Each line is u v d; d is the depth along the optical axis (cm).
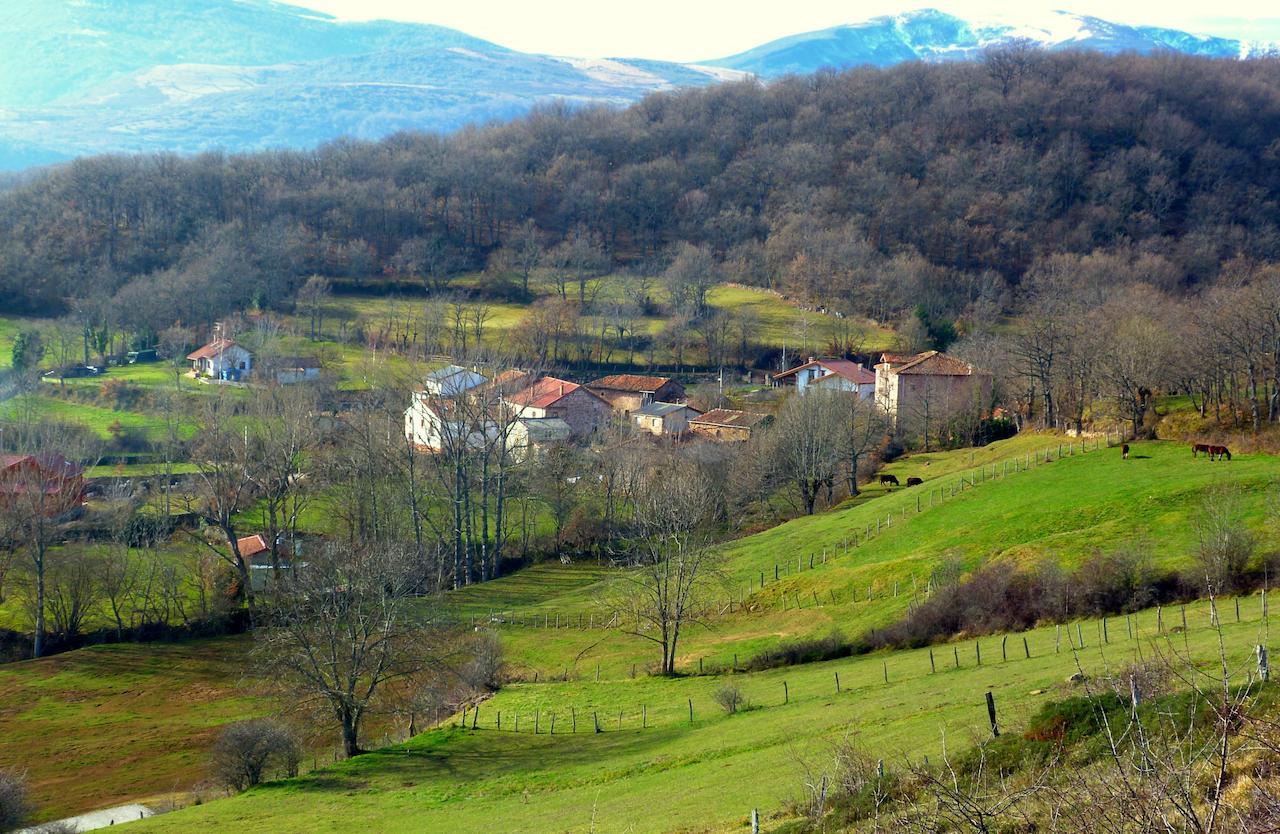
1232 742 2714
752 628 7938
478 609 9625
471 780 5450
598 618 8994
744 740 5016
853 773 3566
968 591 6538
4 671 8719
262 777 6147
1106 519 7581
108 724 7669
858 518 9831
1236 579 5753
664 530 8356
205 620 9738
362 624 6756
